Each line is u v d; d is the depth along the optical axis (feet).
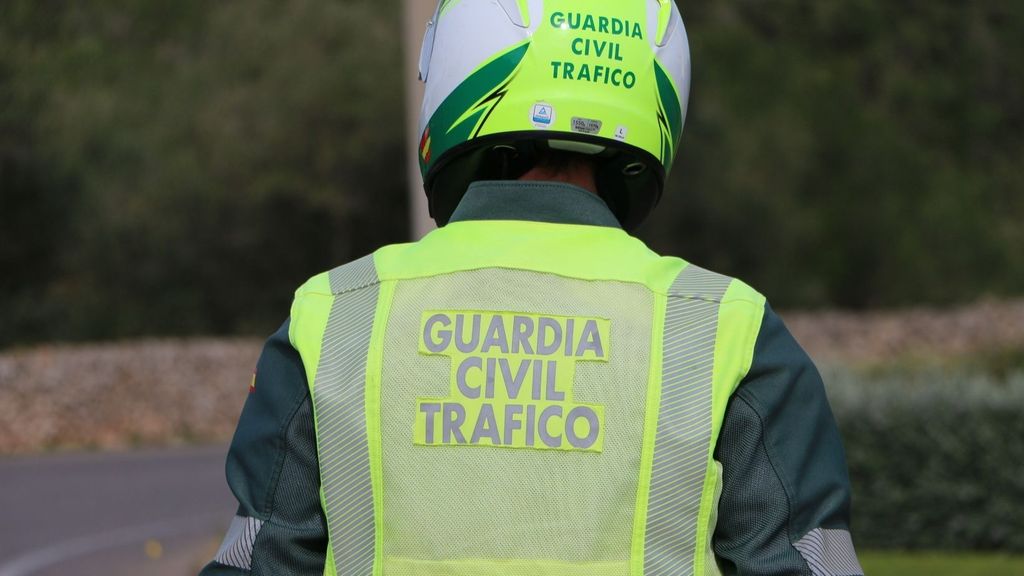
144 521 82.84
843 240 266.98
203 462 112.68
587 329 11.13
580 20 12.34
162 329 209.46
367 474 10.94
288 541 11.18
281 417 11.44
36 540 76.07
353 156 209.46
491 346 11.11
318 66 212.84
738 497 10.91
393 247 12.14
